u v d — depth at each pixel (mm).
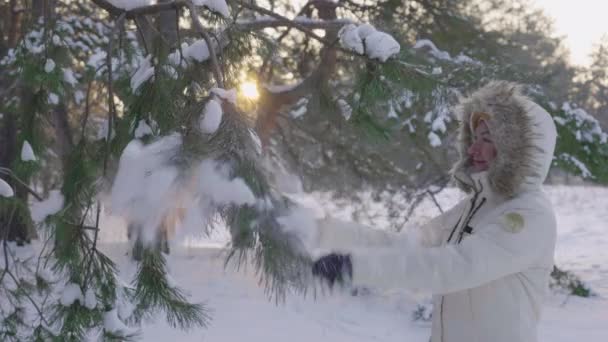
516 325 1582
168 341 4586
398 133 6473
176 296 1685
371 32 2137
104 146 1681
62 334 1582
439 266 1377
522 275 1594
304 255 1089
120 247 1543
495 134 1661
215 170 980
